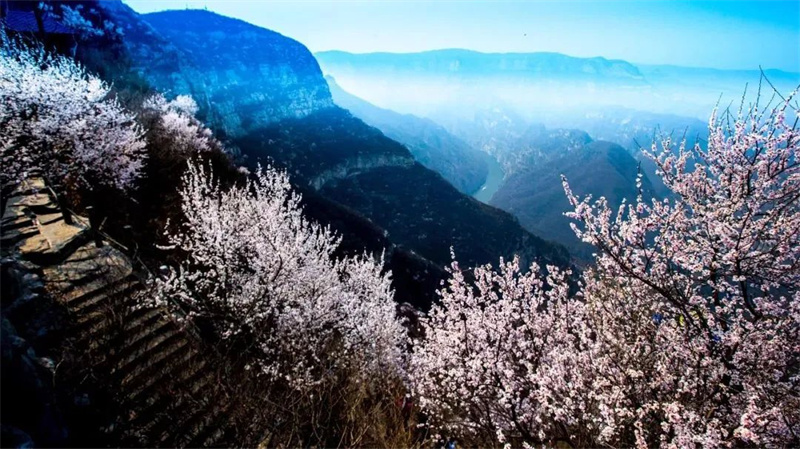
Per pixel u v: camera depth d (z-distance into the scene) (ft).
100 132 61.36
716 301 29.12
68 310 33.17
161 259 55.52
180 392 33.24
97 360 30.94
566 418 28.17
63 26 141.08
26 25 124.26
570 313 35.58
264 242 52.06
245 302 45.39
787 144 24.84
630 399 25.71
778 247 25.39
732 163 27.32
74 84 60.08
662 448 22.50
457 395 38.37
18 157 49.14
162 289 39.55
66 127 54.44
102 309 35.17
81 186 56.80
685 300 26.94
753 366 25.64
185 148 99.40
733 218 26.76
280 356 43.68
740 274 26.02
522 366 36.96
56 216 46.21
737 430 19.79
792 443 21.47
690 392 26.27
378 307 56.80
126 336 34.42
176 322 39.50
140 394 31.60
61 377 27.48
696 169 29.84
